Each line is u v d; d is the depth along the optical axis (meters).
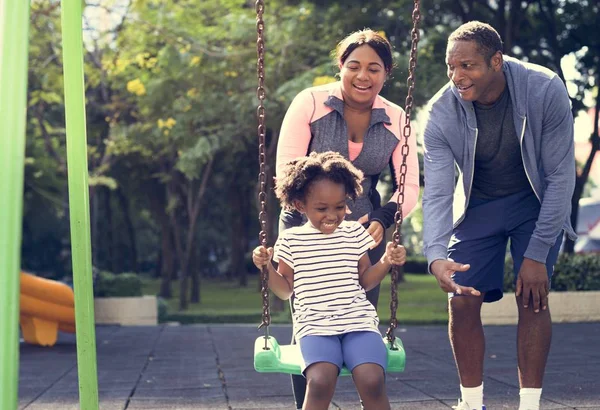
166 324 14.43
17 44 2.81
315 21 15.02
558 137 3.84
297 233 3.57
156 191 24.53
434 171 3.96
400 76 13.57
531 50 15.64
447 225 3.89
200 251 38.28
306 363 3.30
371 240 3.60
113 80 16.92
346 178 3.49
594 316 11.96
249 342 10.03
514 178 4.00
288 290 3.58
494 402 5.30
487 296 4.20
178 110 15.51
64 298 9.82
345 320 3.41
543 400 5.38
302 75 14.27
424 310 17.66
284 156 3.95
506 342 9.30
